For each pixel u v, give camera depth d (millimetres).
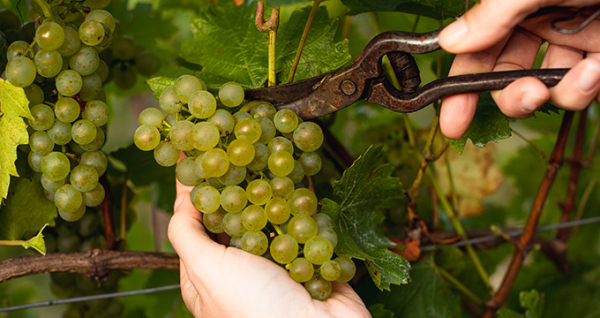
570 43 613
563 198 1067
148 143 580
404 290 734
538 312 761
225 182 578
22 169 631
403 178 801
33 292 1002
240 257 575
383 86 595
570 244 1065
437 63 737
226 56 679
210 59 681
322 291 572
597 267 957
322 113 606
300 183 609
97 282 735
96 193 620
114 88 881
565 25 601
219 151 565
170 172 767
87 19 599
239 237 593
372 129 835
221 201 575
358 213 670
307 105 606
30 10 672
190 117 588
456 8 662
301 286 571
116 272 748
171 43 1039
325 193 724
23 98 564
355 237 663
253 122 572
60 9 602
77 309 756
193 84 585
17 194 641
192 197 594
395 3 660
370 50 585
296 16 672
